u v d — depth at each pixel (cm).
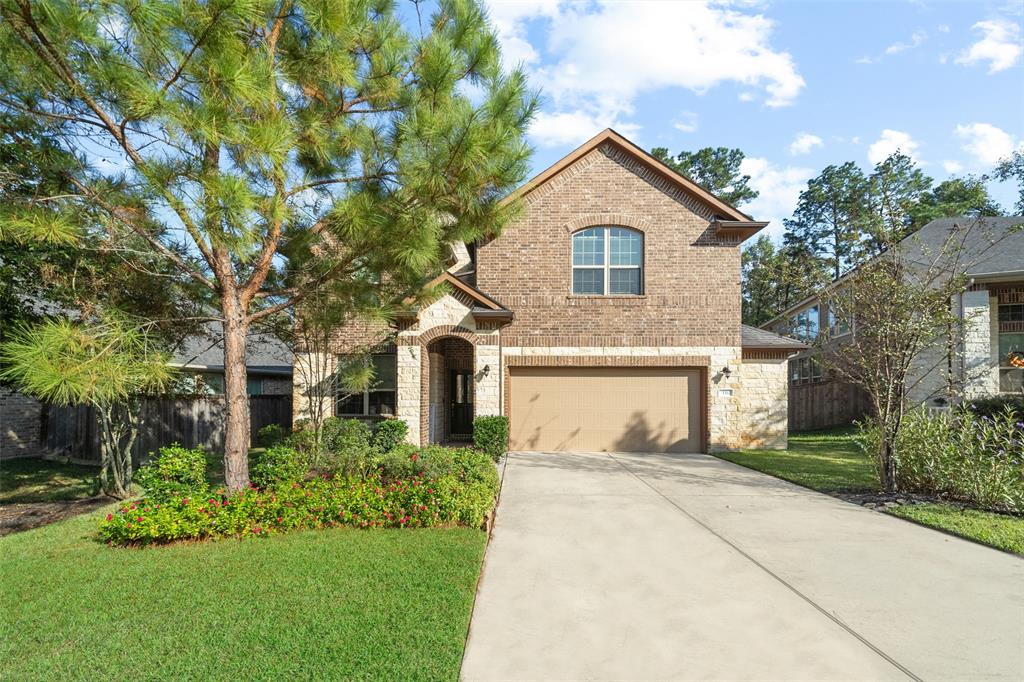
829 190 3703
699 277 1368
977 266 1410
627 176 1385
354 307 740
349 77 571
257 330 946
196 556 543
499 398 1269
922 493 834
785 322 2255
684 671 341
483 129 575
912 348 841
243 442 685
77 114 554
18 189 566
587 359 1361
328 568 502
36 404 1425
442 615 405
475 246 1465
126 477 895
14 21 438
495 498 769
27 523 743
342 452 862
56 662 345
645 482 957
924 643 377
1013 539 596
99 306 630
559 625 404
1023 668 344
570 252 1379
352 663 339
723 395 1349
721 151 4147
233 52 487
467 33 652
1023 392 1248
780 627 401
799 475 1003
